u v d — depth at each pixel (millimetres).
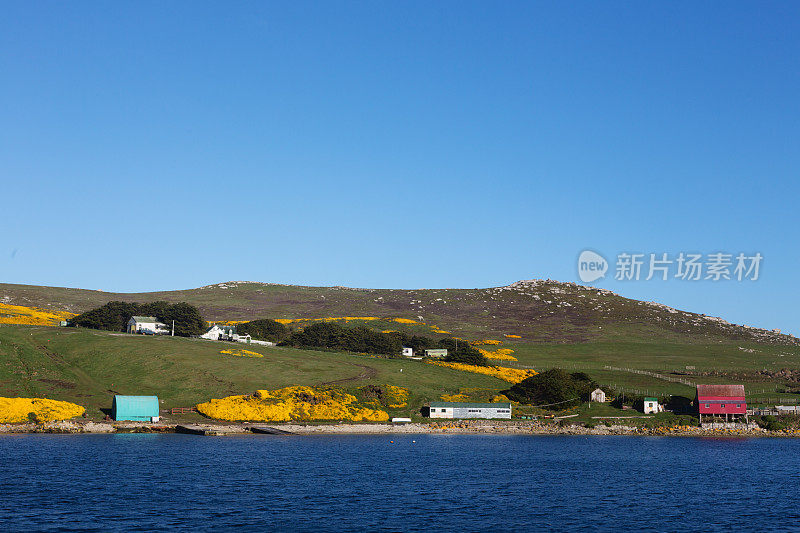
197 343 197000
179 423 139250
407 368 189375
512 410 165750
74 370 164000
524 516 72000
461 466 103125
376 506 75062
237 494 79000
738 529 67812
